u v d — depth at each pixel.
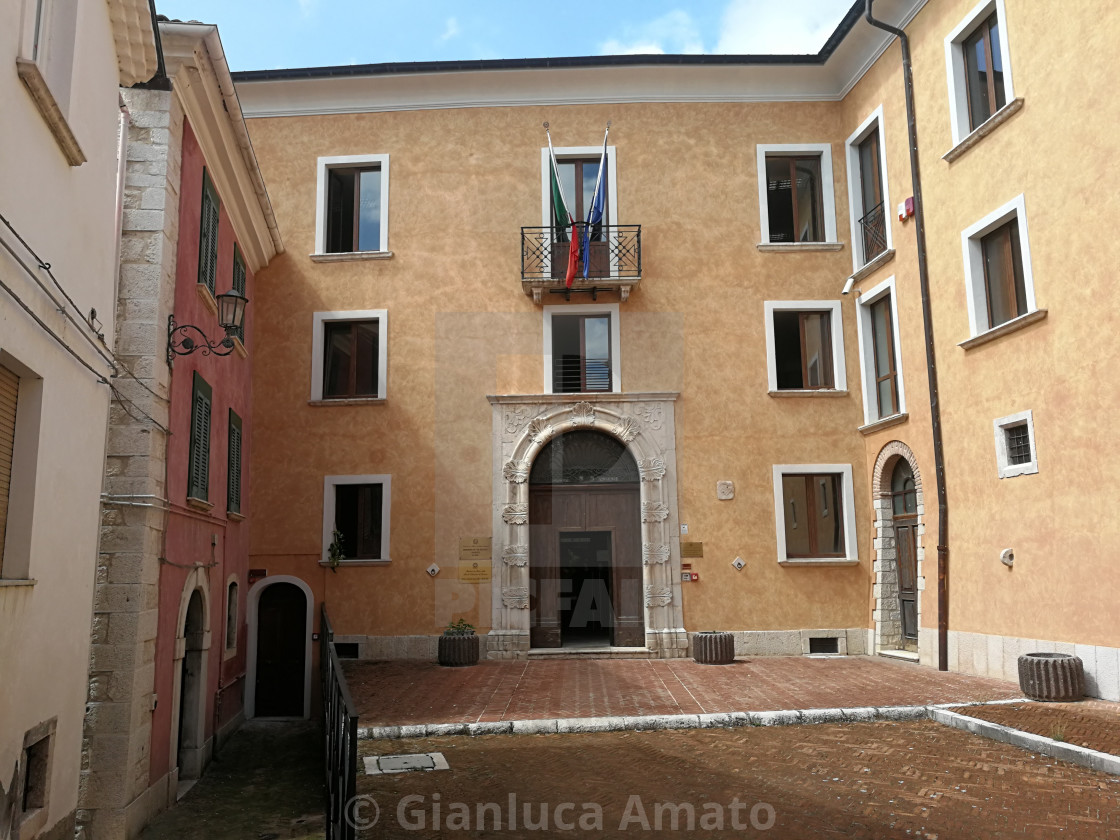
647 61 15.59
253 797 9.00
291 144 15.64
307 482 12.70
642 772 7.42
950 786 6.77
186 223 9.67
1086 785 6.71
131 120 8.88
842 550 14.73
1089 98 10.27
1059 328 10.70
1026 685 9.99
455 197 15.27
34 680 5.98
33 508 5.91
